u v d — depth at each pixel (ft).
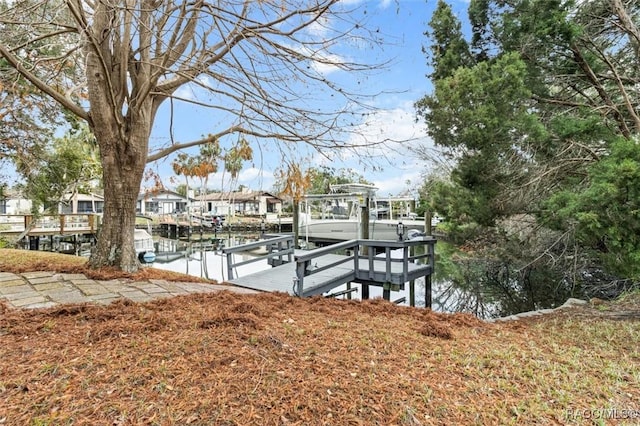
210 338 7.97
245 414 5.34
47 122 30.58
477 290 29.27
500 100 17.22
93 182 46.73
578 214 13.08
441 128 19.15
